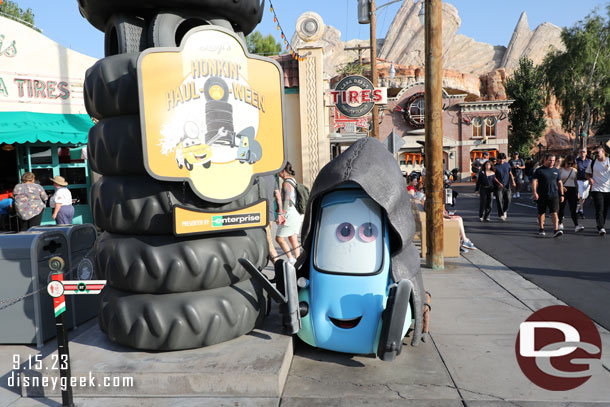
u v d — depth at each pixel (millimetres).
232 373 3502
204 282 3896
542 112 49969
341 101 15000
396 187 4125
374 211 4172
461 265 7988
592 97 42938
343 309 4016
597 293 6191
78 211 11523
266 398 3471
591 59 42250
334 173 4164
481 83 56875
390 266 4129
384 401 3410
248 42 41125
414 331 4047
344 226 4180
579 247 9383
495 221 13742
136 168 3838
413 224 4242
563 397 3451
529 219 14000
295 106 13984
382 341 3709
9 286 4746
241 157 4102
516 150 50531
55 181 8273
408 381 3727
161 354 3863
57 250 5035
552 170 10586
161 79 3701
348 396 3494
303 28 13656
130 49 3945
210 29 3926
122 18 3943
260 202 4176
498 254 8945
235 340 4125
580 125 46688
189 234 3764
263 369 3523
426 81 7355
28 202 8438
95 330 4508
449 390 3570
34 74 10609
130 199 3828
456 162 43719
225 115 4004
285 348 3930
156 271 3777
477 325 5012
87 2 3984
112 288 4145
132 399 3521
